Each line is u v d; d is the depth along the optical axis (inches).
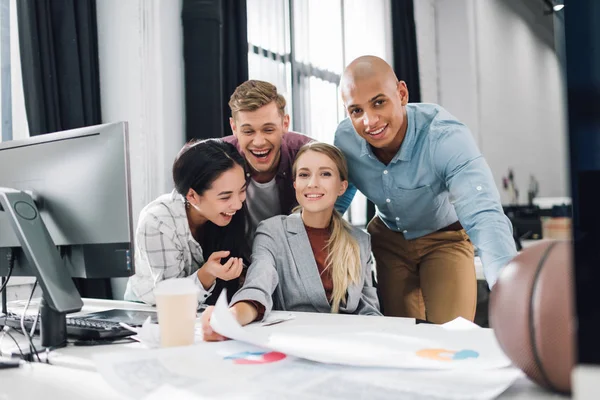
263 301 39.9
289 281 51.1
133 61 88.1
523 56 205.2
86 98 85.8
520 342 20.5
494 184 57.0
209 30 93.0
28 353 29.7
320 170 53.9
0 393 23.0
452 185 58.0
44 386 24.0
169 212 54.6
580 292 13.7
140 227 53.6
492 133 180.7
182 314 30.3
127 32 88.7
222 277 48.1
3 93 79.1
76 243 38.0
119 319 40.3
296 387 21.6
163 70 91.0
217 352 27.3
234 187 53.2
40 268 32.7
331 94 130.0
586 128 14.3
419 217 65.0
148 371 24.0
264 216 71.0
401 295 70.4
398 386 21.5
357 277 52.9
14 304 54.4
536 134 204.4
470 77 170.1
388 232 70.1
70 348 32.4
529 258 21.5
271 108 64.4
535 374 20.5
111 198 36.2
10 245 37.8
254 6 107.4
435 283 66.3
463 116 171.0
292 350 25.8
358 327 33.7
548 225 113.1
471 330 31.4
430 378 22.5
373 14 146.1
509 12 195.8
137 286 53.9
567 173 14.5
